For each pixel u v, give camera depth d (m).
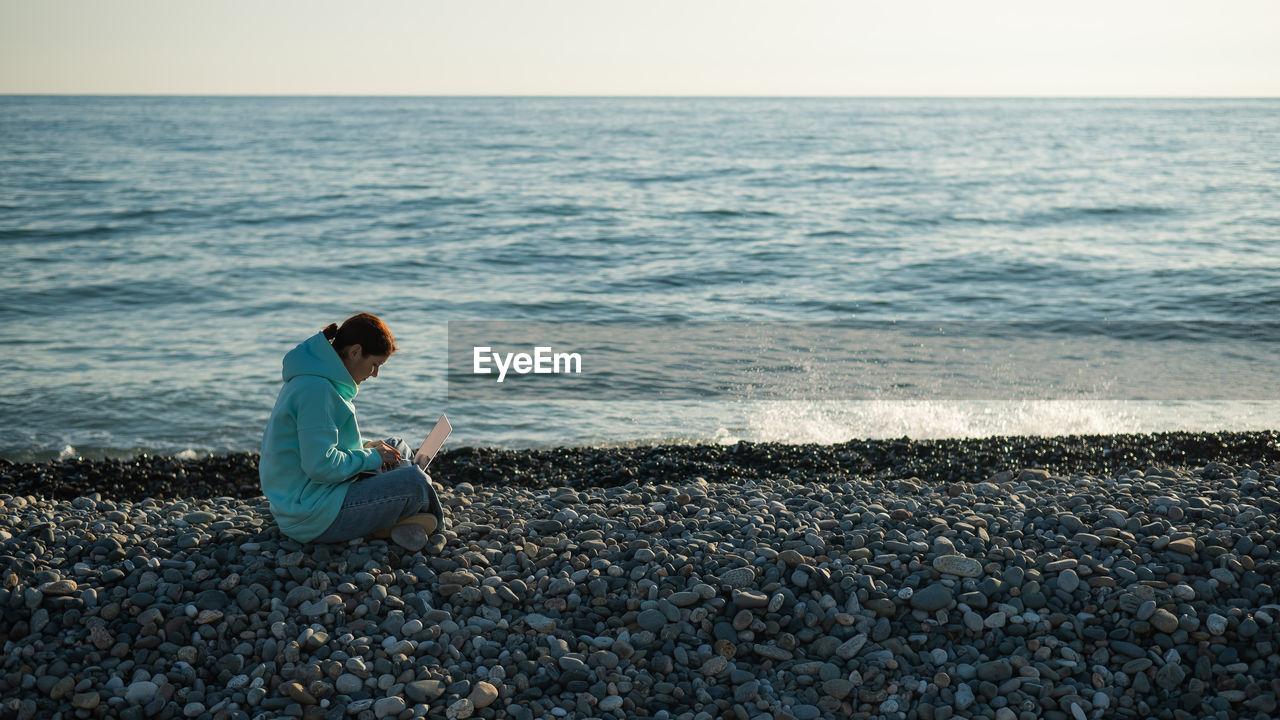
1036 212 31.81
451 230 26.73
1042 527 4.91
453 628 4.12
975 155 60.00
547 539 4.80
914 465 7.75
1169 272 20.05
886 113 169.75
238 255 21.77
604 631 4.16
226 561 4.41
